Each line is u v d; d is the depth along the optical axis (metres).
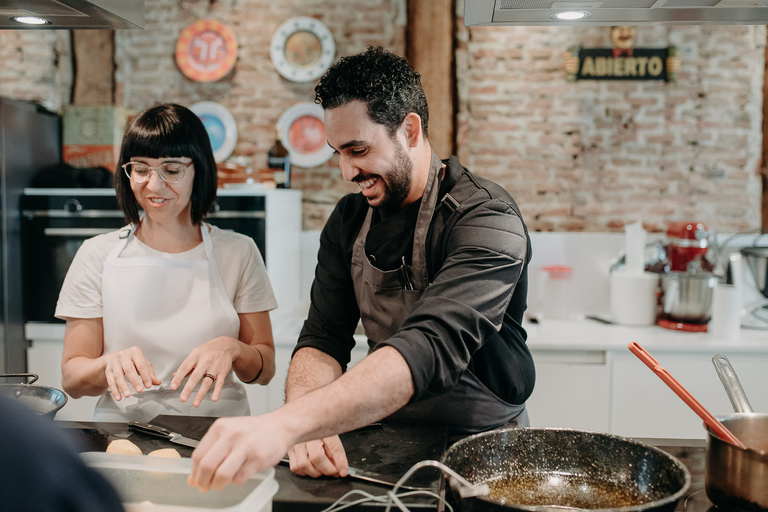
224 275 1.67
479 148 3.03
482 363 1.35
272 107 3.08
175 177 1.56
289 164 2.99
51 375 2.71
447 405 1.36
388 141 1.15
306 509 0.97
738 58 2.92
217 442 0.79
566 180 3.01
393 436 1.25
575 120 2.99
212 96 3.09
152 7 3.07
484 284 1.08
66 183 2.72
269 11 3.05
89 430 1.30
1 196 2.56
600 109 2.97
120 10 1.38
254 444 0.79
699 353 2.45
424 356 0.95
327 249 1.51
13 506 0.36
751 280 2.97
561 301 2.89
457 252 1.14
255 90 3.08
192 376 1.38
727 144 2.95
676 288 2.65
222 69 3.06
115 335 1.59
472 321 1.02
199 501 0.89
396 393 0.92
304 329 1.49
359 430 1.29
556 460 0.99
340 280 1.49
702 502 0.99
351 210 1.48
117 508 0.40
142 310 1.59
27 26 1.48
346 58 1.15
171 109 1.55
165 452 1.10
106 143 2.85
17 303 2.67
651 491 0.91
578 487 0.95
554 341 2.49
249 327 1.70
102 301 1.62
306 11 3.04
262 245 2.52
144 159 1.53
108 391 1.58
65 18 1.41
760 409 2.43
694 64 2.93
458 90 3.01
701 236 2.76
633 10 1.40
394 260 1.35
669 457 0.89
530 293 2.95
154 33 3.08
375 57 1.16
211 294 1.63
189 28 3.06
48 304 2.70
